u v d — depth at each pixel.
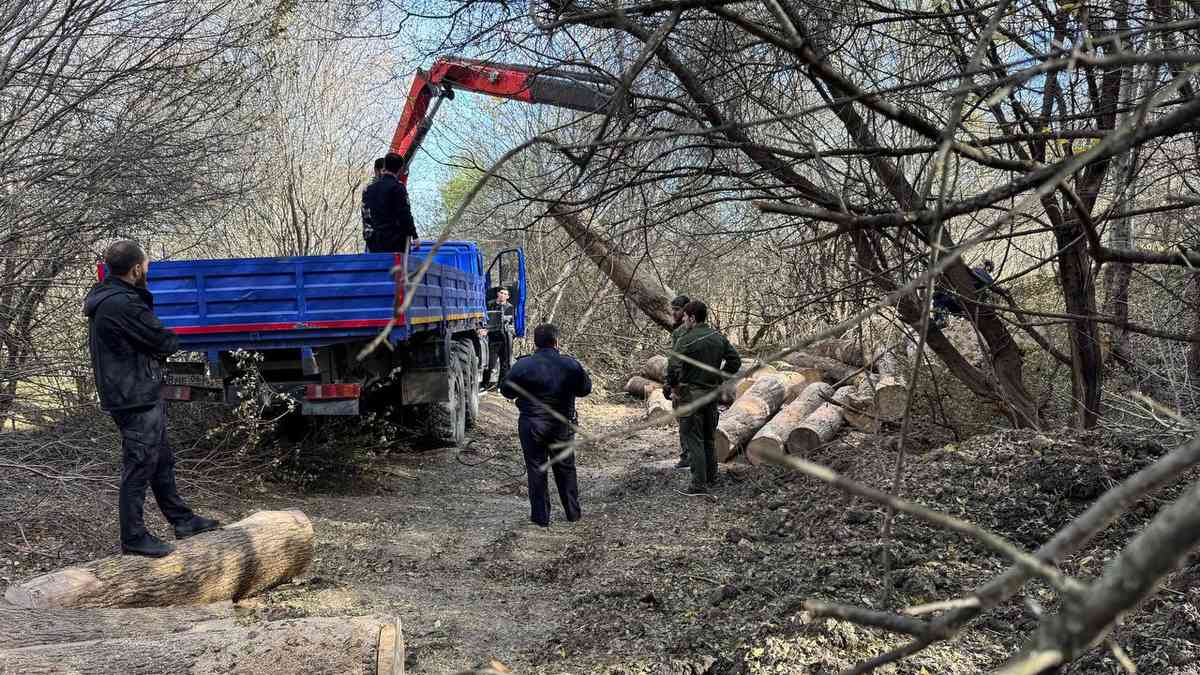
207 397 8.05
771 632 4.12
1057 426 6.68
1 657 3.36
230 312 8.03
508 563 6.31
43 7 8.02
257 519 5.66
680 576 5.51
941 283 5.29
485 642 4.79
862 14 3.94
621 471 10.23
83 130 8.17
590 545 6.67
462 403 11.00
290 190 15.09
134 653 3.41
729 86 4.06
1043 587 4.09
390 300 8.12
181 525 5.39
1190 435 4.89
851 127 4.05
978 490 5.55
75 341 8.68
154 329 5.04
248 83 8.91
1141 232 5.89
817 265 5.30
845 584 4.64
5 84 7.40
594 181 4.29
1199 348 6.25
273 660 3.38
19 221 7.95
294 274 8.04
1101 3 3.92
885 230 4.21
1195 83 3.40
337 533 6.95
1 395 7.63
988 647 3.71
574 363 7.51
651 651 4.32
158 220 9.15
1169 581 3.62
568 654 4.50
